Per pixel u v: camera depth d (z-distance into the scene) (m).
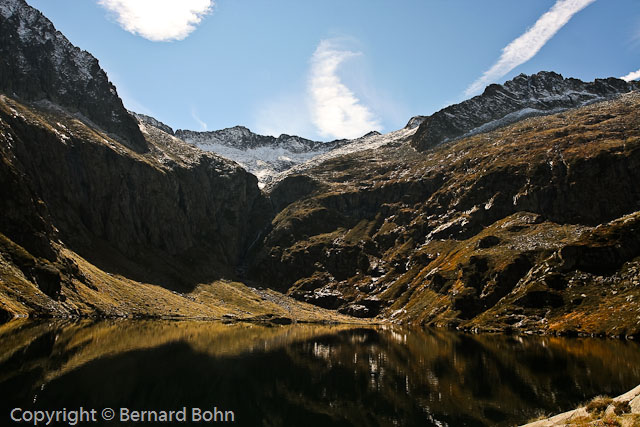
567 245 186.88
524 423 51.12
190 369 75.81
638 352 98.62
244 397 62.16
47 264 163.12
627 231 178.25
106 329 119.88
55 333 99.94
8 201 171.38
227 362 86.56
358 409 59.00
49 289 150.62
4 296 127.50
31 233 169.50
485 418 53.88
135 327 134.38
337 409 59.06
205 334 133.25
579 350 105.56
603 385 66.50
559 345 118.69
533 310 175.62
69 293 161.62
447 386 71.44
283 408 58.53
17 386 53.62
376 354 106.94
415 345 126.81
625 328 132.75
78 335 100.75
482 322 183.88
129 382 61.91
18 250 153.00
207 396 60.53
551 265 190.62
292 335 154.12
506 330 169.25
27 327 105.00
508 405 58.97
